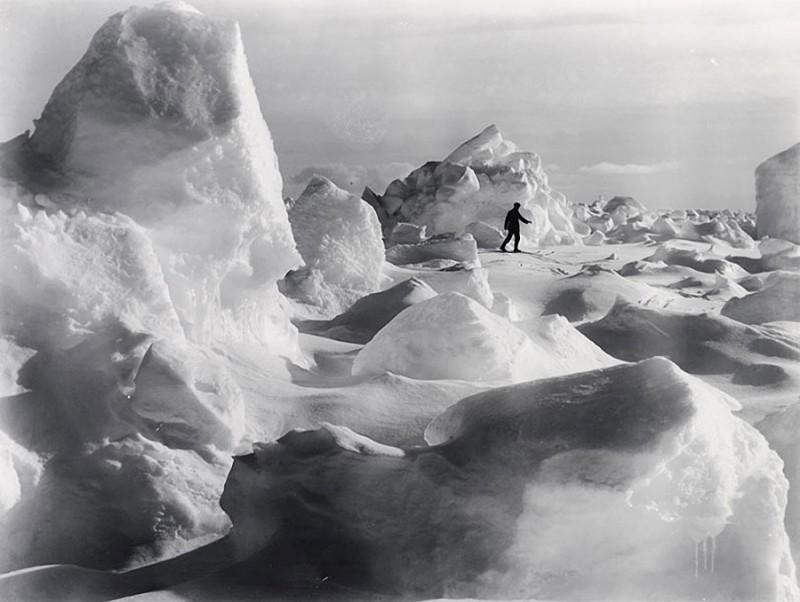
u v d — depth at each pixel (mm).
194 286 7055
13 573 5016
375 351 7703
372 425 6566
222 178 7004
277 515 5121
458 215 24203
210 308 7246
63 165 6938
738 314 11922
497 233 22578
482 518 4816
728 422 4758
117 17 7113
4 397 5742
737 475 4684
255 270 7621
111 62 6965
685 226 25359
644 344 9844
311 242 12320
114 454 5707
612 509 4570
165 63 7012
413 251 17109
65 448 5727
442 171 24781
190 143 6867
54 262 6168
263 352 7727
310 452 5078
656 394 4672
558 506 4637
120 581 5016
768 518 4625
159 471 5652
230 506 5293
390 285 12812
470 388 7137
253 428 6379
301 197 12672
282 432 6461
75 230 6406
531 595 4652
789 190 23516
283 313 8516
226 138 6926
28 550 5391
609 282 14000
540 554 4680
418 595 4742
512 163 25875
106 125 6879
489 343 7441
